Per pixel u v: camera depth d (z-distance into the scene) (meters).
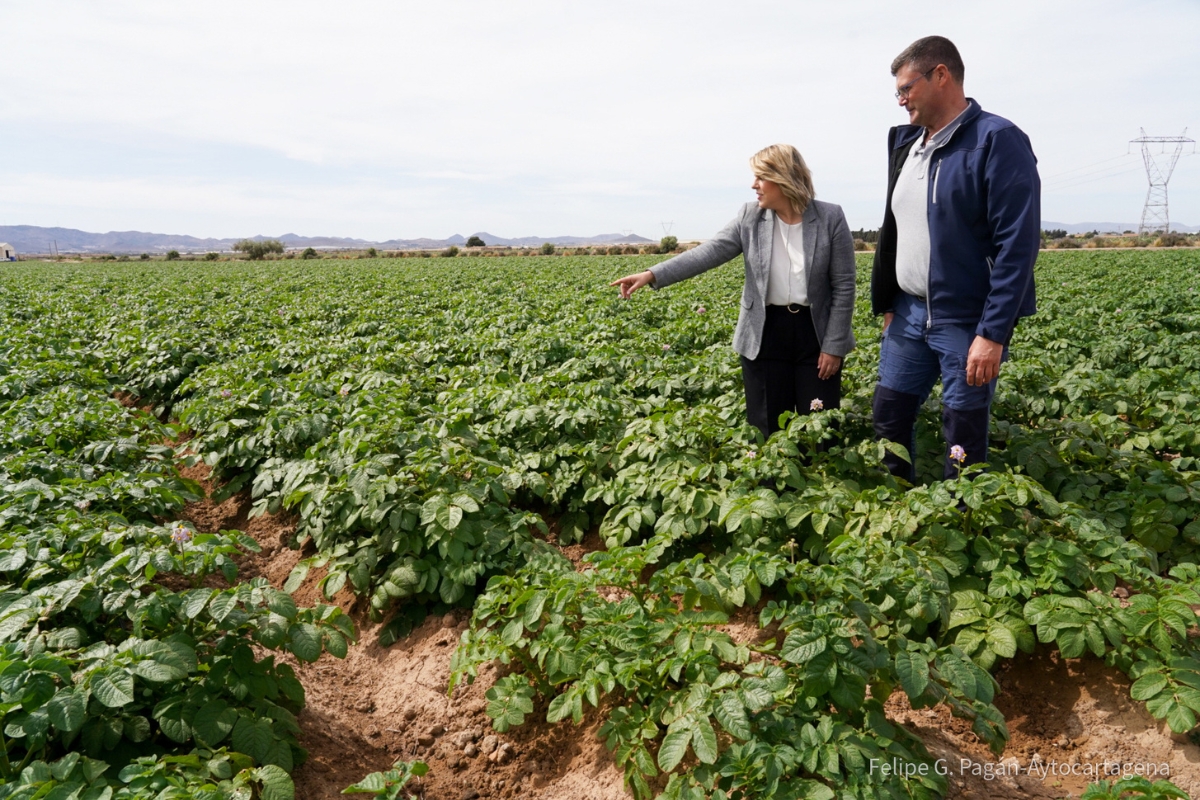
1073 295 17.38
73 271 44.97
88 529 3.90
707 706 2.78
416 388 8.27
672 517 4.52
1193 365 8.30
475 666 3.77
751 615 4.12
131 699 2.71
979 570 3.93
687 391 7.54
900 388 5.02
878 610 3.25
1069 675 3.49
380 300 18.36
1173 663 3.10
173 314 15.78
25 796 2.41
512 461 5.80
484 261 51.00
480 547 4.50
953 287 4.45
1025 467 5.21
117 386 10.16
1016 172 4.05
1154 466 5.16
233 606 3.14
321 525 5.16
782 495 4.81
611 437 6.06
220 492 6.57
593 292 18.70
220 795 2.53
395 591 4.45
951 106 4.33
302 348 10.62
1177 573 3.51
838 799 2.52
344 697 4.07
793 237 5.16
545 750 3.48
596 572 3.71
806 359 5.43
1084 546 3.89
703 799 2.62
